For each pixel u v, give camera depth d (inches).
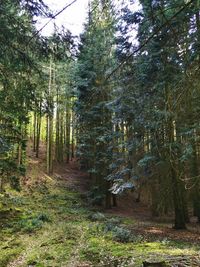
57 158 1440.7
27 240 530.0
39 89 375.2
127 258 374.0
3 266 390.9
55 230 608.1
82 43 323.0
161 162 574.2
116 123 815.1
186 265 274.4
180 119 263.0
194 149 518.0
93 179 1103.6
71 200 1018.7
